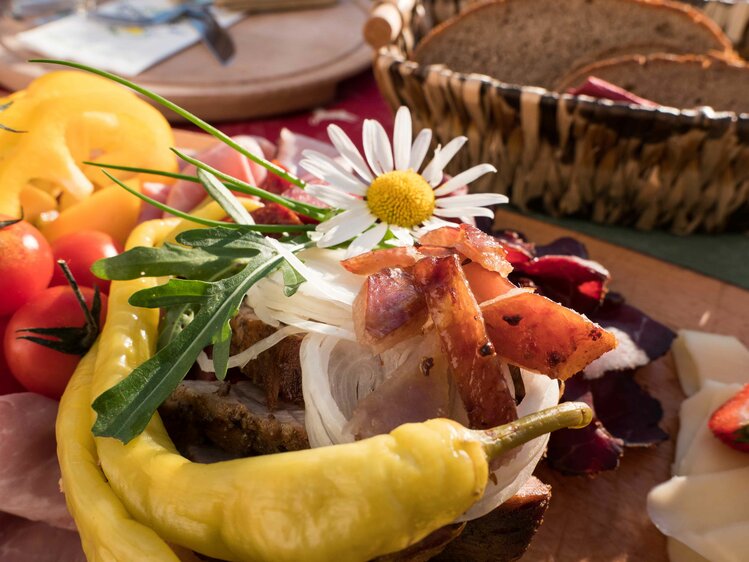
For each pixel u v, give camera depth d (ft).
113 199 0.99
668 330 0.97
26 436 0.78
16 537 0.79
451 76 1.19
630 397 0.93
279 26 1.96
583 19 1.51
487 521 0.72
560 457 0.86
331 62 1.77
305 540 0.58
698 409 0.93
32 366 0.81
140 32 1.83
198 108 1.63
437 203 0.81
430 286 0.66
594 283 0.93
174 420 0.75
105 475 0.66
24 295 0.84
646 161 1.15
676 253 1.18
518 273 0.95
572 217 1.25
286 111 1.69
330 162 0.82
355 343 0.70
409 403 0.66
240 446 0.74
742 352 0.99
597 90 1.24
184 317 0.76
